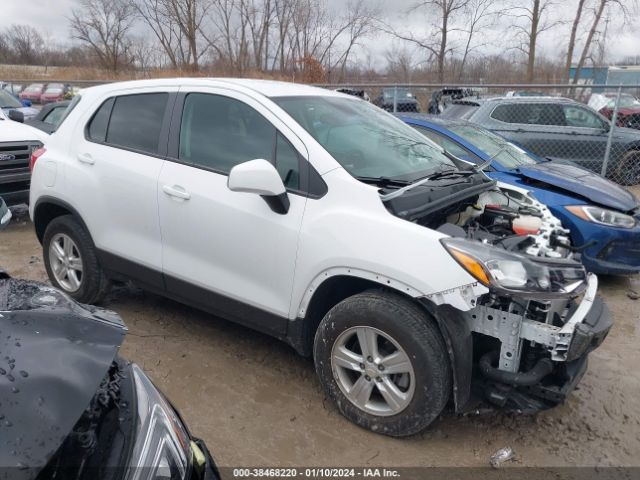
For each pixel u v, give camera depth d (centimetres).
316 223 299
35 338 168
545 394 284
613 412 331
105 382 177
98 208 399
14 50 5047
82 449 150
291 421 311
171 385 343
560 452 293
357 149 336
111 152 396
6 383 147
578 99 1186
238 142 340
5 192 685
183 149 363
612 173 945
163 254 370
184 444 181
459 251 264
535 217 350
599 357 402
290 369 365
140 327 417
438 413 280
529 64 2305
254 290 330
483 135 636
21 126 742
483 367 283
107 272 411
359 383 298
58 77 3045
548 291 264
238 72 2752
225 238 334
